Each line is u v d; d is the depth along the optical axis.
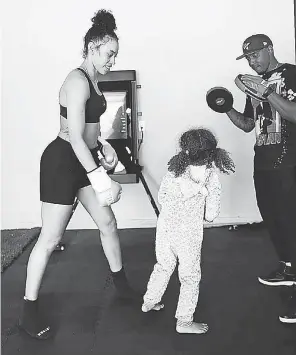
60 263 2.88
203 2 3.49
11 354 1.94
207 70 3.55
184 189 1.99
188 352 1.91
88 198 2.21
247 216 3.47
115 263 2.37
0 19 3.56
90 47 2.07
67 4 3.54
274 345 1.93
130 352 1.92
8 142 3.66
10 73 3.62
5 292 2.50
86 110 2.06
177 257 2.11
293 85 2.30
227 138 3.54
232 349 1.91
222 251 2.96
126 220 3.60
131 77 3.47
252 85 2.22
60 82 3.61
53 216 2.04
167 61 3.56
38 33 3.58
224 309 2.25
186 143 2.00
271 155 2.50
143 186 3.61
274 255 2.83
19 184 3.68
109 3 3.53
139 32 3.55
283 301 2.31
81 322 2.17
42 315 2.23
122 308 2.30
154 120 3.60
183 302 2.04
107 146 2.23
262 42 2.41
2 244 3.15
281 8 3.41
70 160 2.04
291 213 2.56
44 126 3.66
